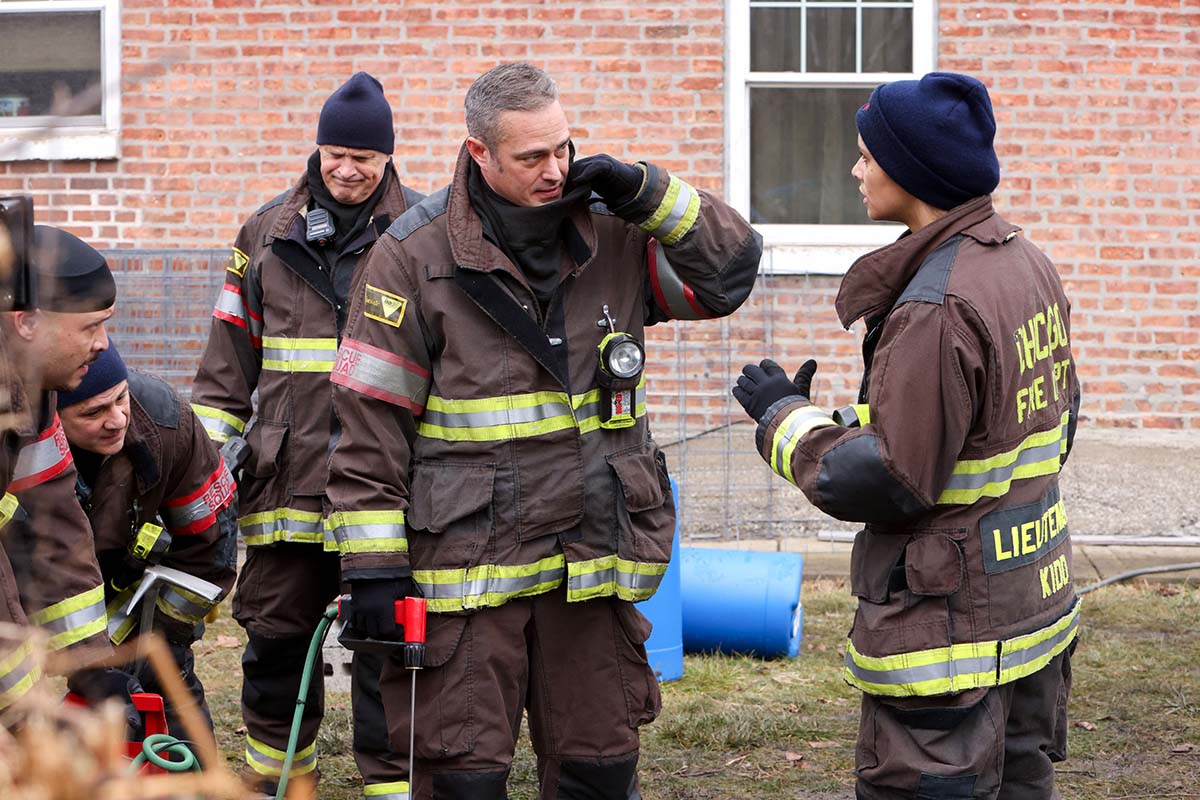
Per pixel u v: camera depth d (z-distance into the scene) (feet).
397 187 15.24
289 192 15.14
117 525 12.43
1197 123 28.55
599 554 11.16
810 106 29.37
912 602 9.97
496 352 10.91
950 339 9.55
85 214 28.84
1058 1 28.50
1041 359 10.24
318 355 14.58
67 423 11.14
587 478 11.10
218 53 28.78
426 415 11.09
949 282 9.75
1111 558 25.85
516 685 11.12
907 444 9.53
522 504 10.93
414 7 28.84
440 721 10.84
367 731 13.70
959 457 9.86
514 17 28.81
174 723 11.79
